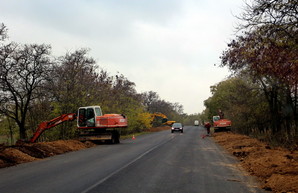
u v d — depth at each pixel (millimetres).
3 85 24922
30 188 7734
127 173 10039
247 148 17781
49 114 27672
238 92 33094
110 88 37812
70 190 7480
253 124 37000
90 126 25781
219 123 44469
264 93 30719
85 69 28797
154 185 8109
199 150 18750
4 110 25906
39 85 26953
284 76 11547
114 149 19656
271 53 11406
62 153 17219
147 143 25438
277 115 29328
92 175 9641
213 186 8094
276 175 8945
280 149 17922
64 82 26594
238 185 8266
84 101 27953
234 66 13398
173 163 12602
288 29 11492
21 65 25484
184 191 7438
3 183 8430
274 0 11070
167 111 110812
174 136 37625
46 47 26328
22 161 13086
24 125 26672
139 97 55781
